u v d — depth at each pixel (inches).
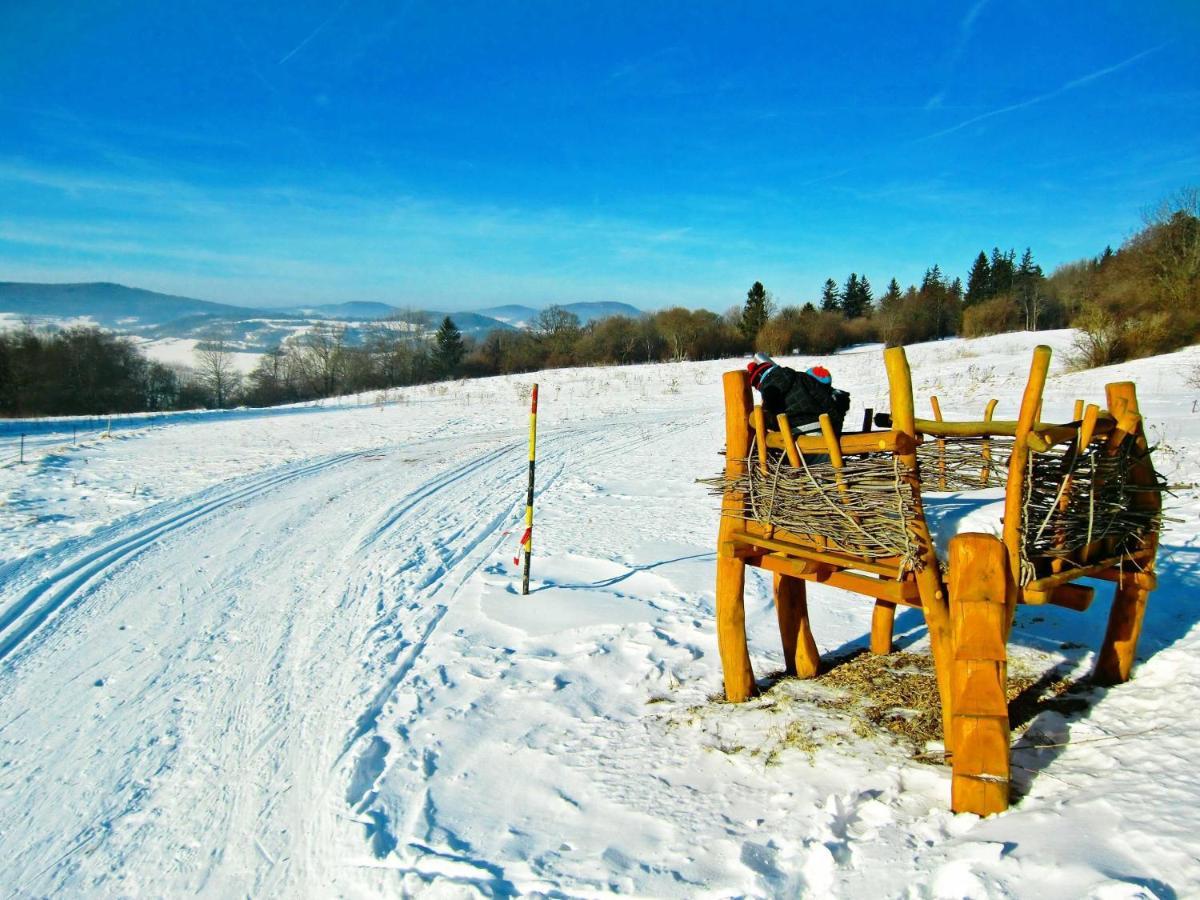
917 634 224.5
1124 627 167.6
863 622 237.5
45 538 364.5
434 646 233.5
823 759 153.3
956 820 126.1
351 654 229.1
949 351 1662.2
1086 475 151.5
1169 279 1282.0
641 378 1481.3
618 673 210.2
